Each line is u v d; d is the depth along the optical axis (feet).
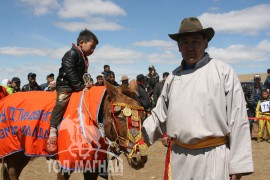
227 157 9.00
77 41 14.82
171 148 9.96
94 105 13.42
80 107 13.69
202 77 9.17
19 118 15.26
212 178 8.86
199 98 9.02
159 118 10.28
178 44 9.87
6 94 20.76
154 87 39.11
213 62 9.33
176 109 9.35
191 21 9.45
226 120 8.98
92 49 14.83
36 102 15.30
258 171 23.73
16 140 15.42
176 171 9.64
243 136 8.82
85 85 14.17
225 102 8.95
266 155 29.30
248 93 39.73
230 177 9.01
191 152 9.21
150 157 28.55
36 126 14.55
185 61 9.78
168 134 9.70
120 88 13.03
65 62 14.08
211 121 8.88
